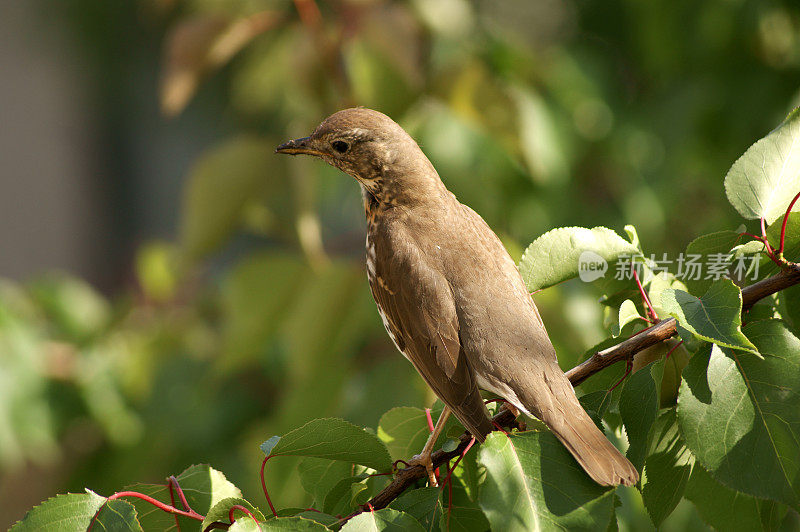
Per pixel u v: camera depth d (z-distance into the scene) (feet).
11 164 104.73
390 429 19.15
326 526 15.53
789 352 14.98
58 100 98.94
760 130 34.50
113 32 73.61
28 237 107.45
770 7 34.01
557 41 42.68
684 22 35.73
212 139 82.43
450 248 20.81
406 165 22.98
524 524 14.08
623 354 16.43
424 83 28.81
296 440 16.06
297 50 29.68
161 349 38.81
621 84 41.01
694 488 17.54
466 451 16.67
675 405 17.07
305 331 29.71
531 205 34.88
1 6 81.41
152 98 83.25
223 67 61.41
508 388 18.04
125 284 98.32
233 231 30.76
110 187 107.65
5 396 36.17
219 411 37.22
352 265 29.81
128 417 38.32
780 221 16.62
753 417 14.70
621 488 21.34
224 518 15.10
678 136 35.81
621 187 37.58
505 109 29.35
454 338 19.20
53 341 40.57
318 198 37.19
